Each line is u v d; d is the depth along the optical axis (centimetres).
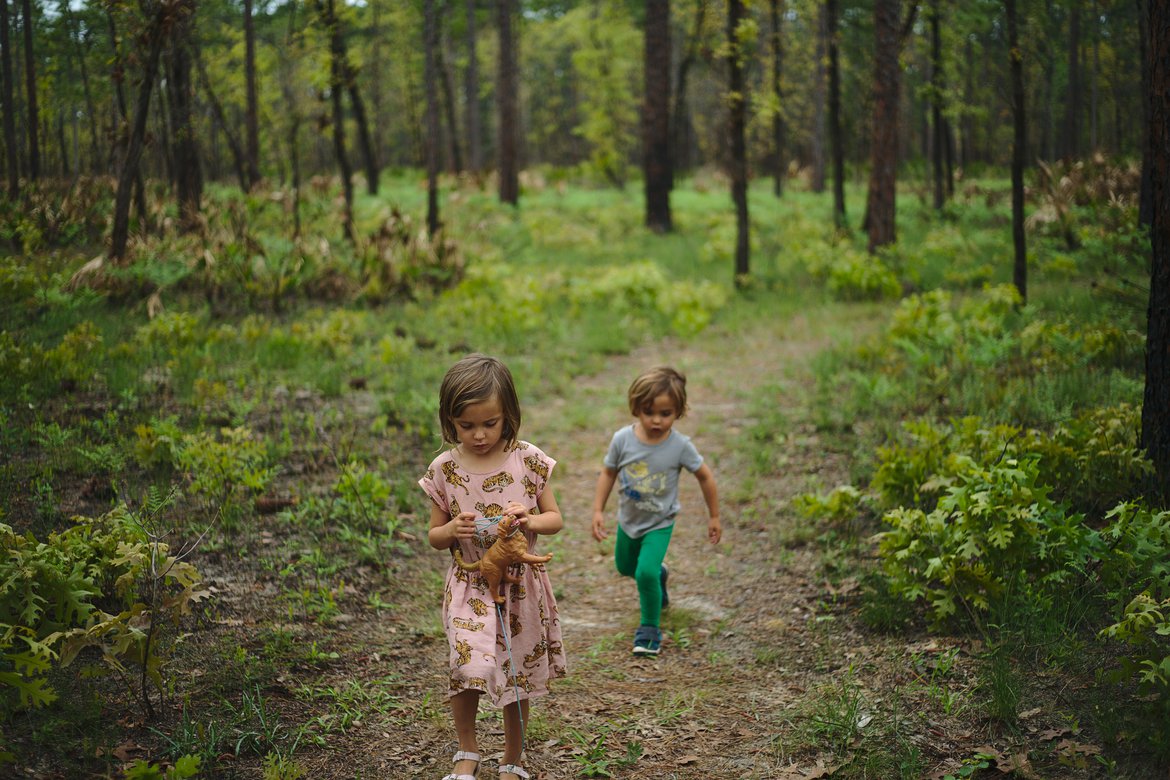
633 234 2194
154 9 1038
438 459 298
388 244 1351
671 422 421
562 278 1442
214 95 1928
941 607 384
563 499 628
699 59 3328
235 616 402
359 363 906
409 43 4081
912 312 909
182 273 1103
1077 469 472
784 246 1855
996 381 725
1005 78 1005
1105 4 1462
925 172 3164
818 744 318
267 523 510
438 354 983
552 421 799
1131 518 373
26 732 289
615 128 3750
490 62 4894
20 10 1353
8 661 312
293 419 699
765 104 1427
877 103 1565
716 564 512
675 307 1252
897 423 693
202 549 462
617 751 322
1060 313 958
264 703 334
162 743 299
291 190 1933
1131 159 1967
